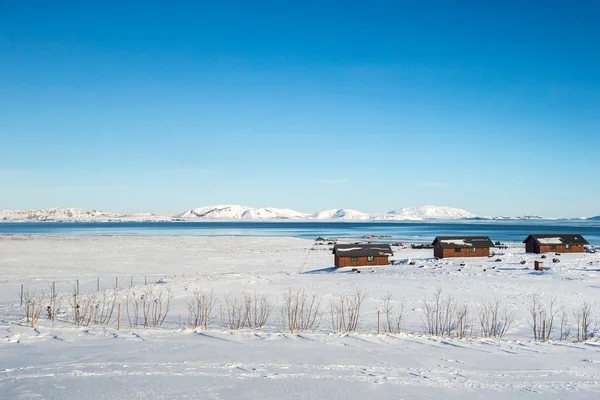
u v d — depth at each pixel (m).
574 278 47.56
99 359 14.03
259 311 29.31
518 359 16.14
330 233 191.75
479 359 15.98
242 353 15.41
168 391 10.88
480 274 52.28
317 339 18.72
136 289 39.03
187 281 44.53
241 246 107.12
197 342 17.30
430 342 19.02
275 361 14.34
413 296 36.62
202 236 152.50
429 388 11.98
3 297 37.12
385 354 16.20
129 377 11.98
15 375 12.03
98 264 68.50
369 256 67.00
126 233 179.62
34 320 22.81
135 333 19.02
